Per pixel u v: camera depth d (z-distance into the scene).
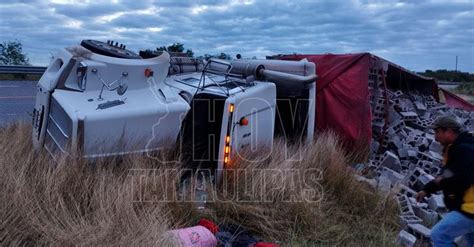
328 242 4.61
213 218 4.58
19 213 3.62
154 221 3.90
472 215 3.83
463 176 3.77
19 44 21.88
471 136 3.92
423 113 9.24
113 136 4.65
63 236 3.47
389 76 9.81
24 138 5.51
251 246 4.10
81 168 4.41
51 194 4.01
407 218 5.34
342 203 5.44
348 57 7.87
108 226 3.62
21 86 16.56
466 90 32.59
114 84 4.92
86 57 4.86
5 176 4.08
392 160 7.24
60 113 4.70
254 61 6.42
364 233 4.90
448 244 3.96
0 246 3.37
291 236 4.57
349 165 6.93
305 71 6.55
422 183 6.32
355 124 7.64
